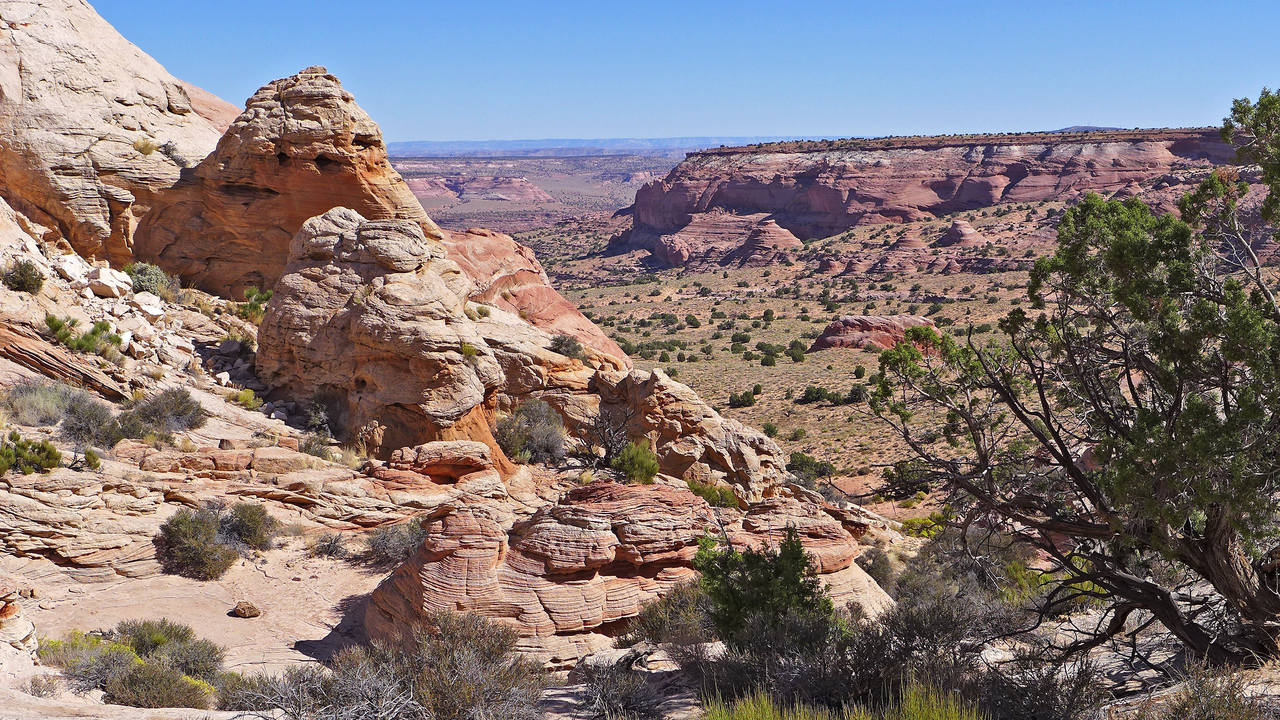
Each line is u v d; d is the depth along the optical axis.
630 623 20.31
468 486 31.30
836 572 22.17
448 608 18.89
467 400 34.81
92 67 43.47
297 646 21.50
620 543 20.59
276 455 29.41
